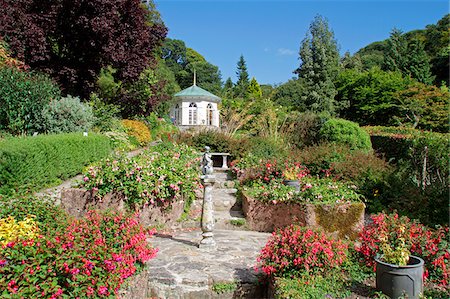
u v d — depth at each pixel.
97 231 3.45
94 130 11.88
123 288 3.26
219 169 10.33
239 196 7.52
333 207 5.88
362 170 7.59
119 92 15.60
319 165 8.10
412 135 10.15
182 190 6.49
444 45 26.08
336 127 10.91
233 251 5.00
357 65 32.78
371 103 19.97
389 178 7.24
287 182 6.84
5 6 11.90
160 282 3.99
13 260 2.66
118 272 3.20
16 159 6.53
